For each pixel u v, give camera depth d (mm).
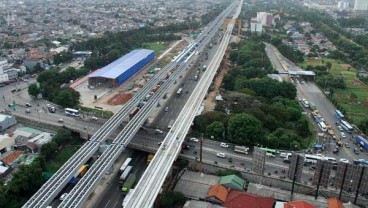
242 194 145875
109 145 169000
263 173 164125
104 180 167750
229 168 172375
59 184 139750
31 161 172500
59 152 190875
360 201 151250
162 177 139875
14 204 142250
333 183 156875
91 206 148000
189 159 179875
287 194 152375
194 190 153000
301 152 189500
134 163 183750
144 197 126312
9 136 194875
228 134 199125
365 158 188000
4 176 164000
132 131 184000
